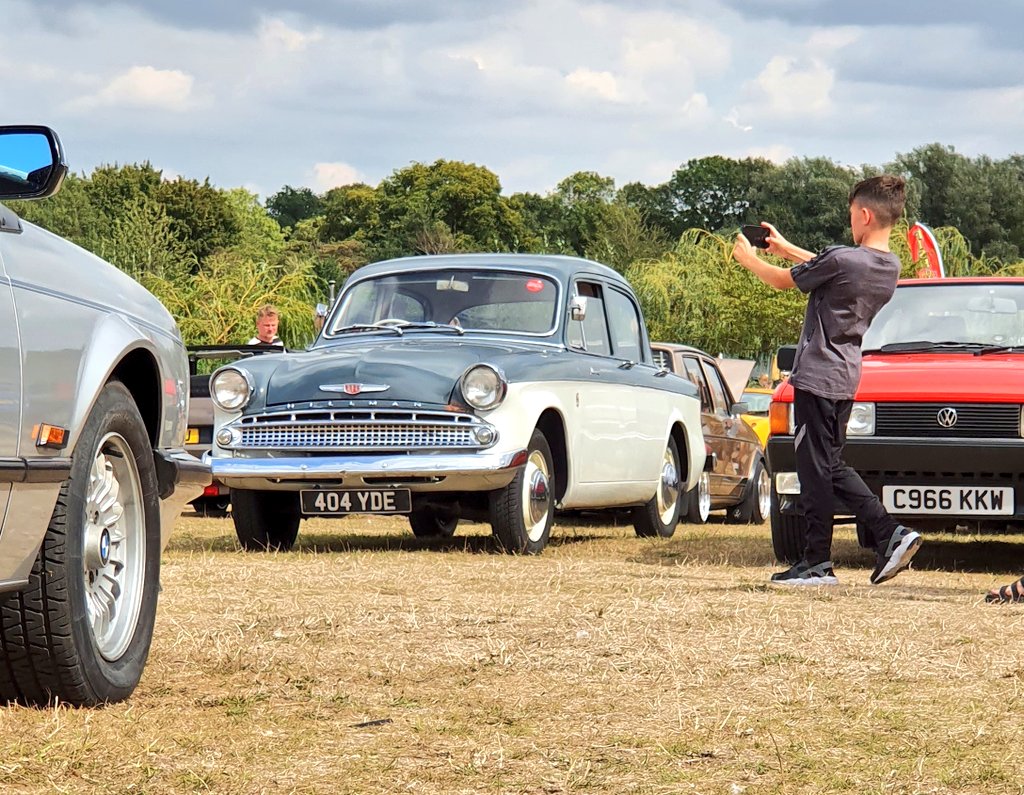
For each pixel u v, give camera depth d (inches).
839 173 3088.1
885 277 273.0
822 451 272.7
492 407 336.8
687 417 454.6
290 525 371.9
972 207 3004.4
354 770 132.7
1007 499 307.7
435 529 419.2
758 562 340.5
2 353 137.2
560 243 3068.4
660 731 149.3
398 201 3720.5
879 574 266.2
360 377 340.2
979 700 164.4
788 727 150.8
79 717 152.9
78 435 151.9
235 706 160.9
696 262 1541.6
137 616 169.8
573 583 267.1
